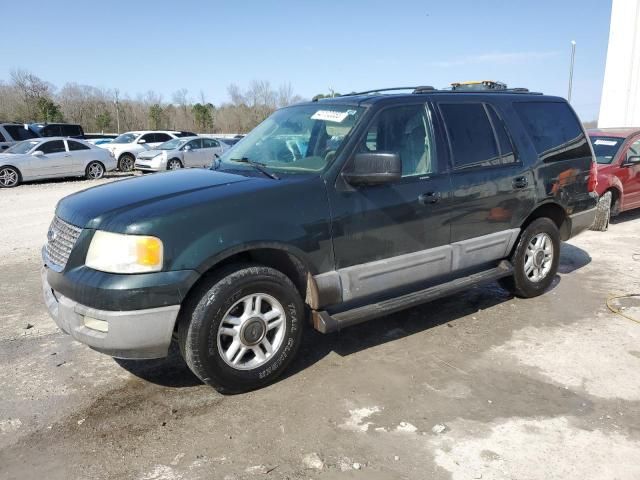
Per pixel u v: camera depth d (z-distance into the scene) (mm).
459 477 2758
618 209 8836
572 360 4051
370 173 3672
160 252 3146
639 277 6105
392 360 4086
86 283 3176
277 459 2918
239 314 3539
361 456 2934
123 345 3164
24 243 8266
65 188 15984
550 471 2793
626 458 2891
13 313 5195
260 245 3441
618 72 15469
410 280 4250
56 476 2811
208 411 3402
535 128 5199
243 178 3812
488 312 5062
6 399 3582
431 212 4273
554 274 5520
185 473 2814
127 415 3373
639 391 3594
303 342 4426
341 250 3818
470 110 4723
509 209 4867
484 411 3361
